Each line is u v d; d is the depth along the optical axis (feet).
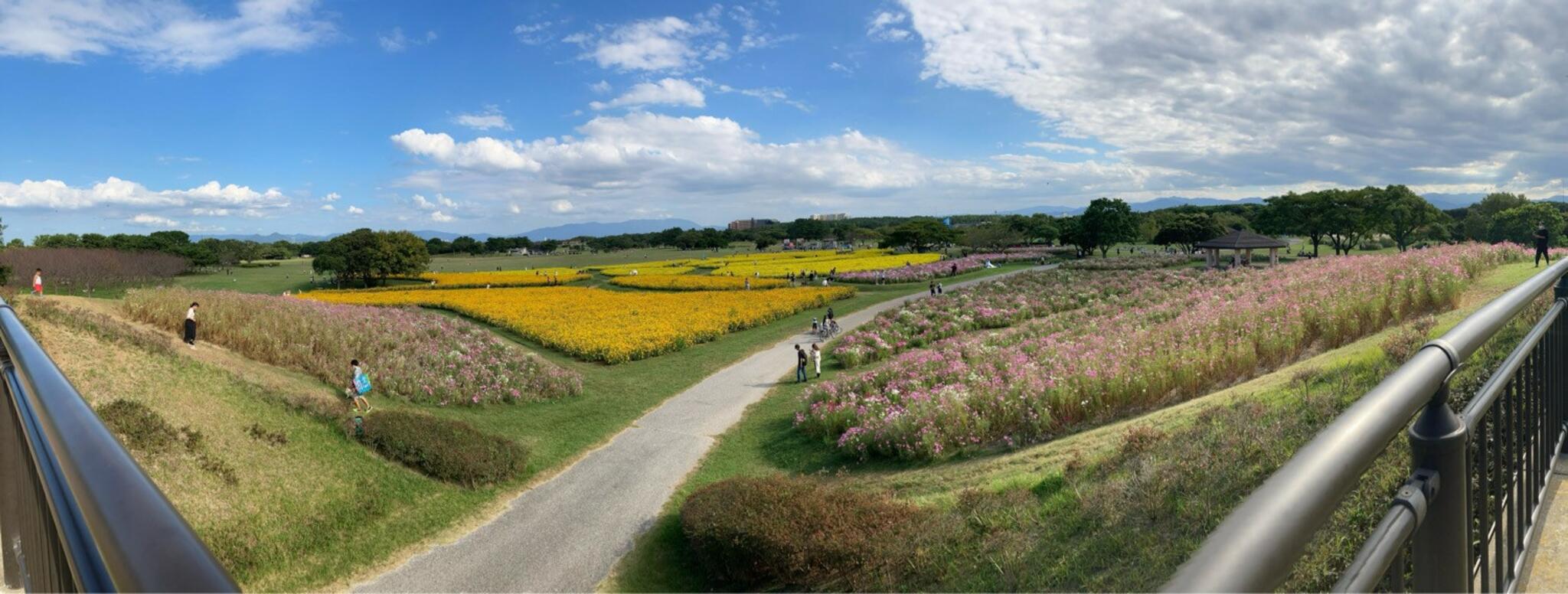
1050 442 51.34
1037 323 113.60
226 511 46.50
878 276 229.86
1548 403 10.30
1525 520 8.52
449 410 79.25
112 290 185.26
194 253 344.28
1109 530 27.53
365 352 89.81
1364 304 52.37
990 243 390.21
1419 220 249.14
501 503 57.16
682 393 92.99
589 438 73.72
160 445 49.29
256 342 81.71
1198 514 24.98
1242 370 51.19
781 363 110.22
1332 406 28.91
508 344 121.90
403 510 52.90
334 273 277.64
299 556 45.96
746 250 590.55
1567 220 289.12
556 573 45.70
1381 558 4.35
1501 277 62.69
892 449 59.36
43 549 4.06
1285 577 3.05
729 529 40.75
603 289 234.17
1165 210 472.85
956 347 91.91
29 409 4.65
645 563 46.42
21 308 63.46
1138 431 37.99
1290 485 3.24
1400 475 17.35
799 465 63.36
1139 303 116.67
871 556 36.76
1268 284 88.69
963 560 32.63
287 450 55.16
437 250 590.55
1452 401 23.47
